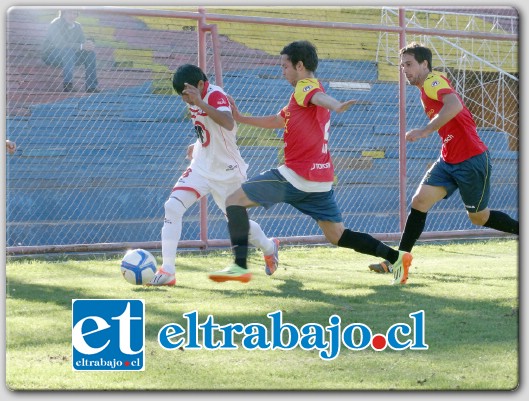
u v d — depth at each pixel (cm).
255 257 1299
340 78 2278
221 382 632
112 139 1869
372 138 2142
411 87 2267
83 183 1778
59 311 870
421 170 2112
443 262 1272
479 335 761
